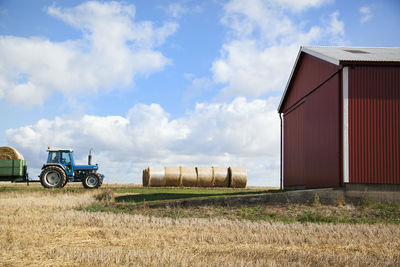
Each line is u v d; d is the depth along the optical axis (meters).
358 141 13.84
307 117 18.73
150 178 24.86
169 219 10.55
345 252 6.85
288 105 22.53
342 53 15.95
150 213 12.08
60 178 22.89
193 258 5.99
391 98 14.06
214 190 20.83
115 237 8.01
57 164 23.20
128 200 15.07
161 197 15.85
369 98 14.03
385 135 13.91
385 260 6.19
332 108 15.25
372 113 13.99
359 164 13.75
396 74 14.18
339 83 14.57
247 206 13.11
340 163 14.30
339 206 12.88
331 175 15.16
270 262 5.69
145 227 9.29
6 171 23.64
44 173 22.88
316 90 17.36
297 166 20.48
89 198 15.86
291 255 6.35
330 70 15.53
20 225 9.34
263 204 13.24
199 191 19.44
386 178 13.73
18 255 6.29
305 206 12.85
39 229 8.80
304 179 19.09
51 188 21.42
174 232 8.62
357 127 13.90
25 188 21.17
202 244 7.34
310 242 7.67
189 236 8.00
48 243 7.32
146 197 16.03
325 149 15.97
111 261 5.79
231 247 7.07
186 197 15.42
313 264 5.82
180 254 6.12
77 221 10.02
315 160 17.33
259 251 6.62
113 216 10.93
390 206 12.90
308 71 18.67
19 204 13.63
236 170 25.84
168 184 25.25
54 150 23.67
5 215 10.94
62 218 10.43
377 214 11.77
